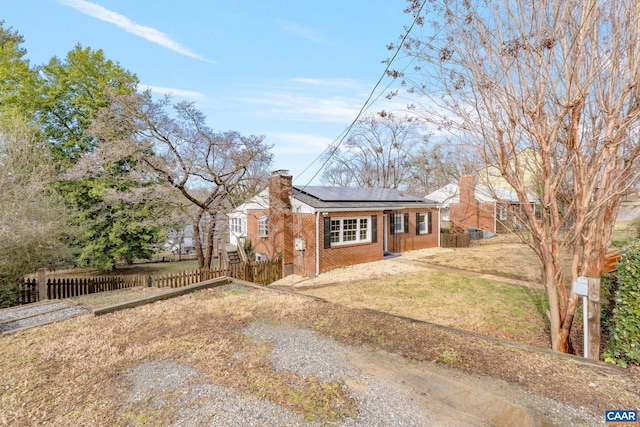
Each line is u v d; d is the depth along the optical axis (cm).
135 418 230
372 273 1047
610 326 366
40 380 288
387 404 243
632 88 283
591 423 215
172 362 320
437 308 639
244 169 1095
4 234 745
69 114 1362
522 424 216
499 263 1153
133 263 1933
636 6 274
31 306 605
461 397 252
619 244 834
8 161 850
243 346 356
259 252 1470
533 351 332
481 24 338
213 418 228
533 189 398
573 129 312
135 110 883
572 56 305
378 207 1279
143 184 1080
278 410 237
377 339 372
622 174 318
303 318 451
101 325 434
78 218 1273
